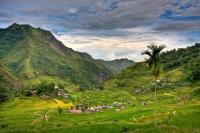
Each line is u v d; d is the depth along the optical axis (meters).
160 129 92.56
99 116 188.50
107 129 106.00
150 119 126.50
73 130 109.19
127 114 169.88
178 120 108.06
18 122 194.62
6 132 113.25
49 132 109.94
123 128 102.69
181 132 86.12
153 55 90.75
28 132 111.56
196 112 119.81
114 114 179.62
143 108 194.62
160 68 92.06
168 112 138.88
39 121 193.75
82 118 196.12
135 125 106.00
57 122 181.50
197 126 96.44
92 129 107.75
